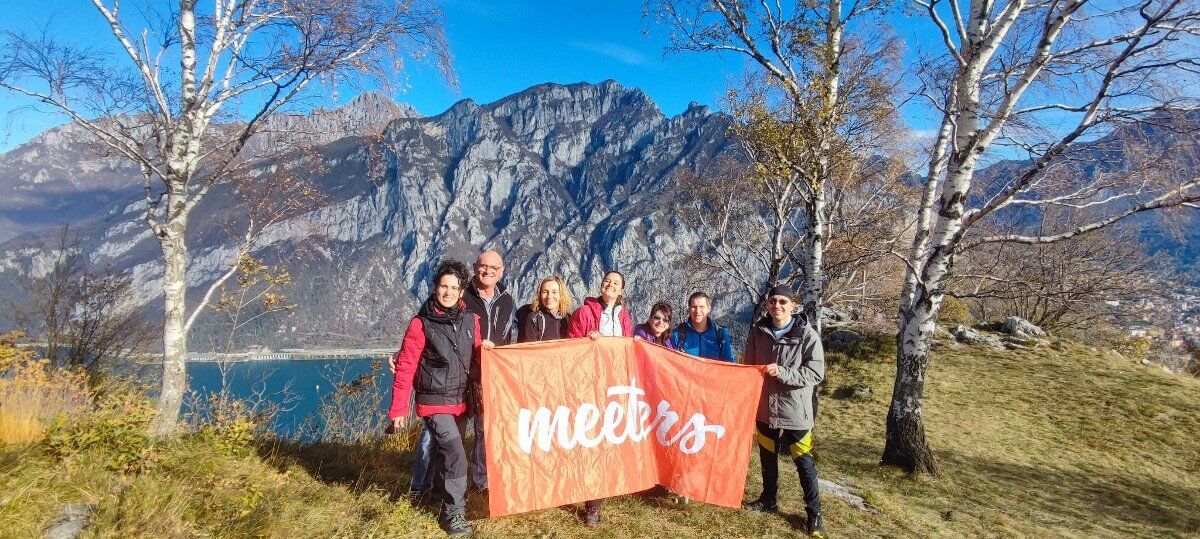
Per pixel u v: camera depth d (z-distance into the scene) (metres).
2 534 3.23
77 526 3.54
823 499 6.48
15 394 6.05
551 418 4.89
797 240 16.52
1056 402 14.63
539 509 4.92
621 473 5.16
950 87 9.24
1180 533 7.89
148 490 4.00
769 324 5.73
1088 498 9.12
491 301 5.55
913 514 6.66
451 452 4.54
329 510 4.50
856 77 10.45
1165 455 11.79
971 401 14.64
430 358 4.62
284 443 7.04
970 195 9.57
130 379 12.01
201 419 7.92
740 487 5.26
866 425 12.91
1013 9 8.18
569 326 5.76
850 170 14.07
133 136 8.39
